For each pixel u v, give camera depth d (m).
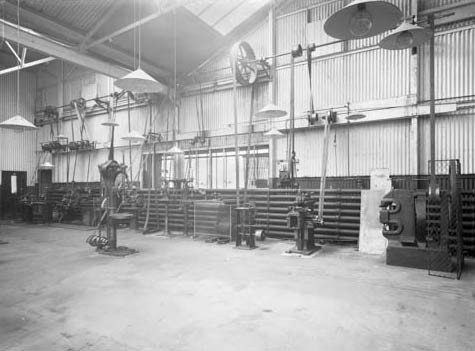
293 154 7.26
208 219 7.67
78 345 2.46
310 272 4.46
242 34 9.47
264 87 9.04
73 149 12.81
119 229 9.05
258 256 5.53
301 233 5.79
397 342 2.45
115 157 12.34
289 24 8.55
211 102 10.12
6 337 2.62
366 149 7.41
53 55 8.27
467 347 2.37
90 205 10.29
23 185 14.03
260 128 9.01
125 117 12.09
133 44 9.40
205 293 3.60
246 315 2.98
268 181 8.64
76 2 7.65
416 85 6.79
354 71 7.57
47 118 14.27
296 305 3.22
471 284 3.92
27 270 4.66
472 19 6.35
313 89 8.10
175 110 10.71
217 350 2.36
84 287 3.87
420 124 6.83
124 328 2.75
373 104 7.21
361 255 5.62
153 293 3.62
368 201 6.13
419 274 4.36
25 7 7.50
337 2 7.90
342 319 2.88
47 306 3.28
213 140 10.04
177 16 8.20
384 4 2.87
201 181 10.34
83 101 12.55
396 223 4.91
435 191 4.73
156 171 11.37
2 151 13.33
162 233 8.28
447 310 3.08
